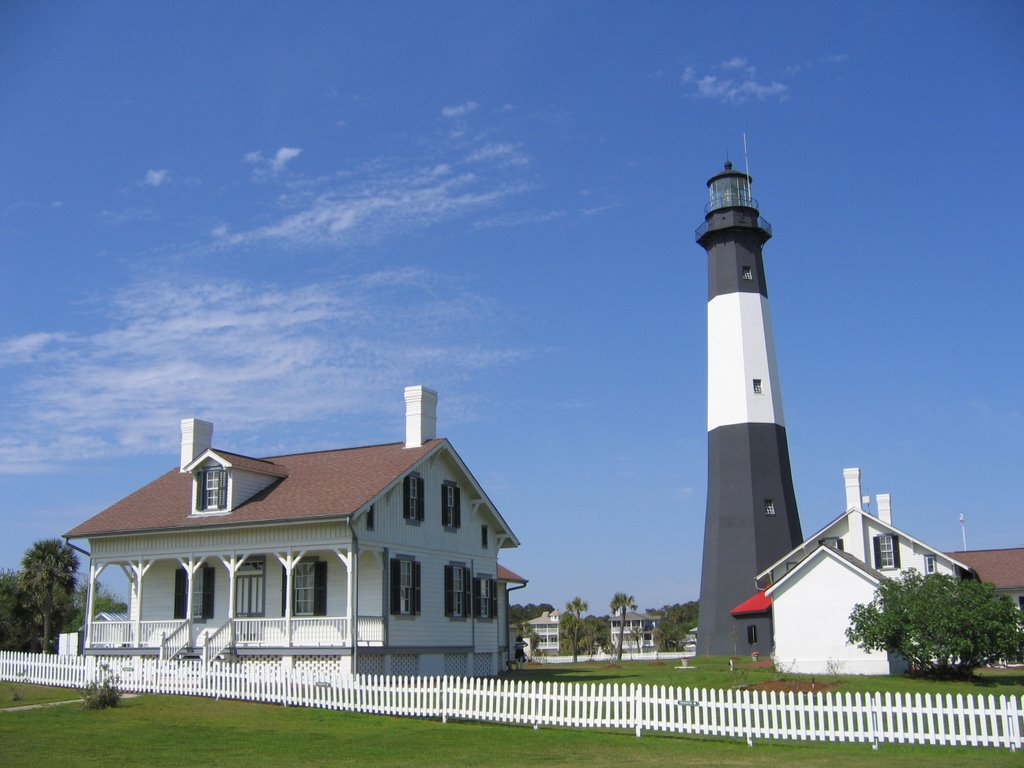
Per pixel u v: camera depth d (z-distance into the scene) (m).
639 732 21.80
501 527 40.47
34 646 52.69
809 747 19.92
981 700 19.27
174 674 29.52
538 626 138.12
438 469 37.00
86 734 21.94
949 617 34.19
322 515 31.47
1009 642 33.94
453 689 24.59
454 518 37.66
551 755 19.06
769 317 59.28
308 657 31.66
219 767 17.69
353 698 26.12
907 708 19.78
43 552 52.03
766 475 55.59
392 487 33.53
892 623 35.28
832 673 38.72
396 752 19.58
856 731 21.16
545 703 23.34
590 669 46.22
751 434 56.12
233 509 34.25
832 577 41.56
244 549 33.50
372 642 31.89
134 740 21.11
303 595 33.91
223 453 34.69
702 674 39.41
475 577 38.66
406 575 34.34
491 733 22.22
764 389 56.97
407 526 34.56
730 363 57.59
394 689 25.50
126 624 35.09
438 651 35.28
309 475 35.91
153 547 35.38
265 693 27.64
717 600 54.78
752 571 54.00
